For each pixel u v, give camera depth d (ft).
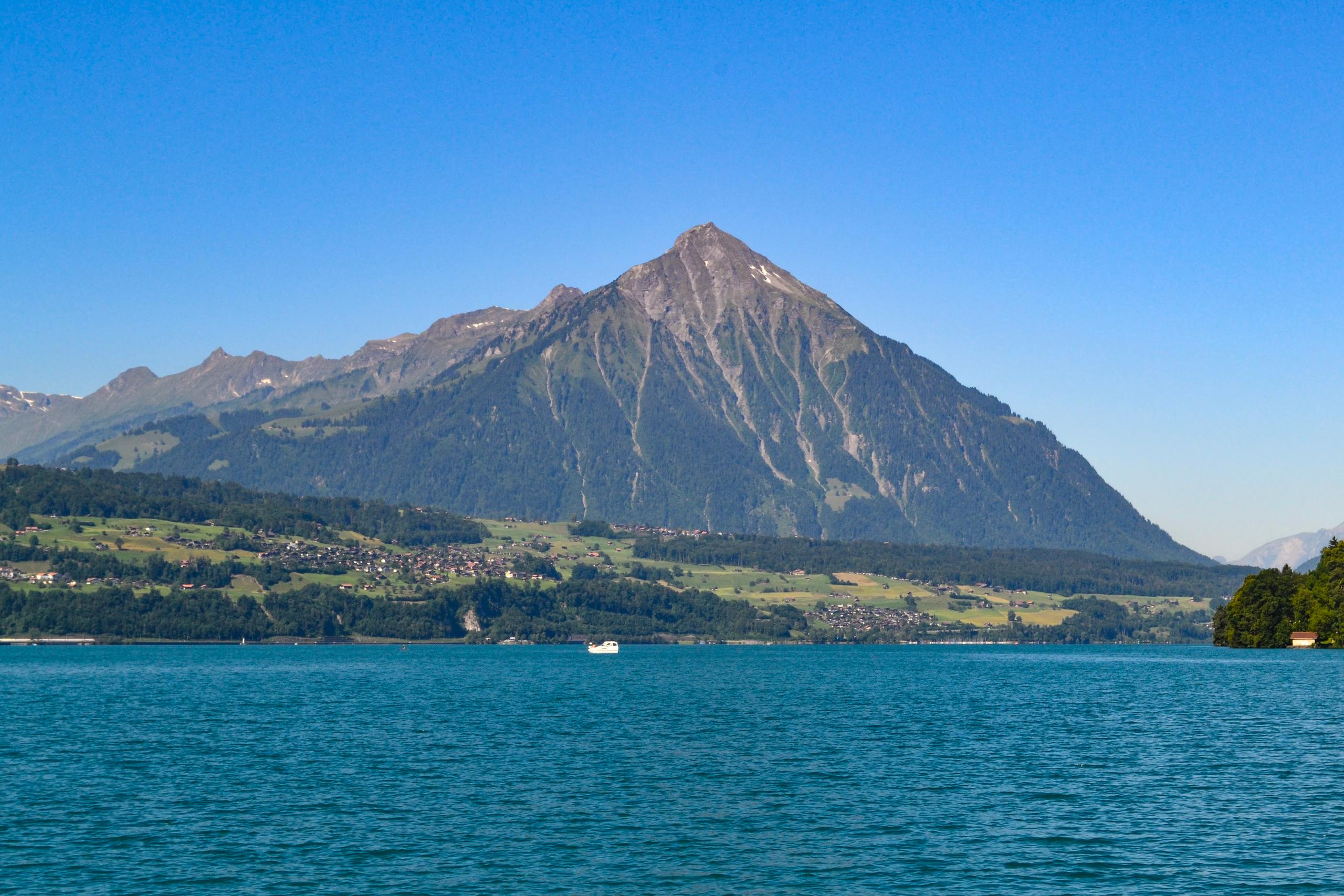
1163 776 286.87
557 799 257.14
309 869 197.16
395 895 182.70
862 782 281.54
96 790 269.03
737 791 268.00
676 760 320.29
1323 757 319.06
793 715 457.27
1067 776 288.92
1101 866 197.57
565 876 193.57
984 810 244.42
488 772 296.51
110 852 208.23
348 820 234.17
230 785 276.41
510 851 209.36
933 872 195.21
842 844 214.69
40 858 203.82
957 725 416.46
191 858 204.13
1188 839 216.13
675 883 189.67
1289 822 230.07
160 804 251.39
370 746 350.43
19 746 350.64
